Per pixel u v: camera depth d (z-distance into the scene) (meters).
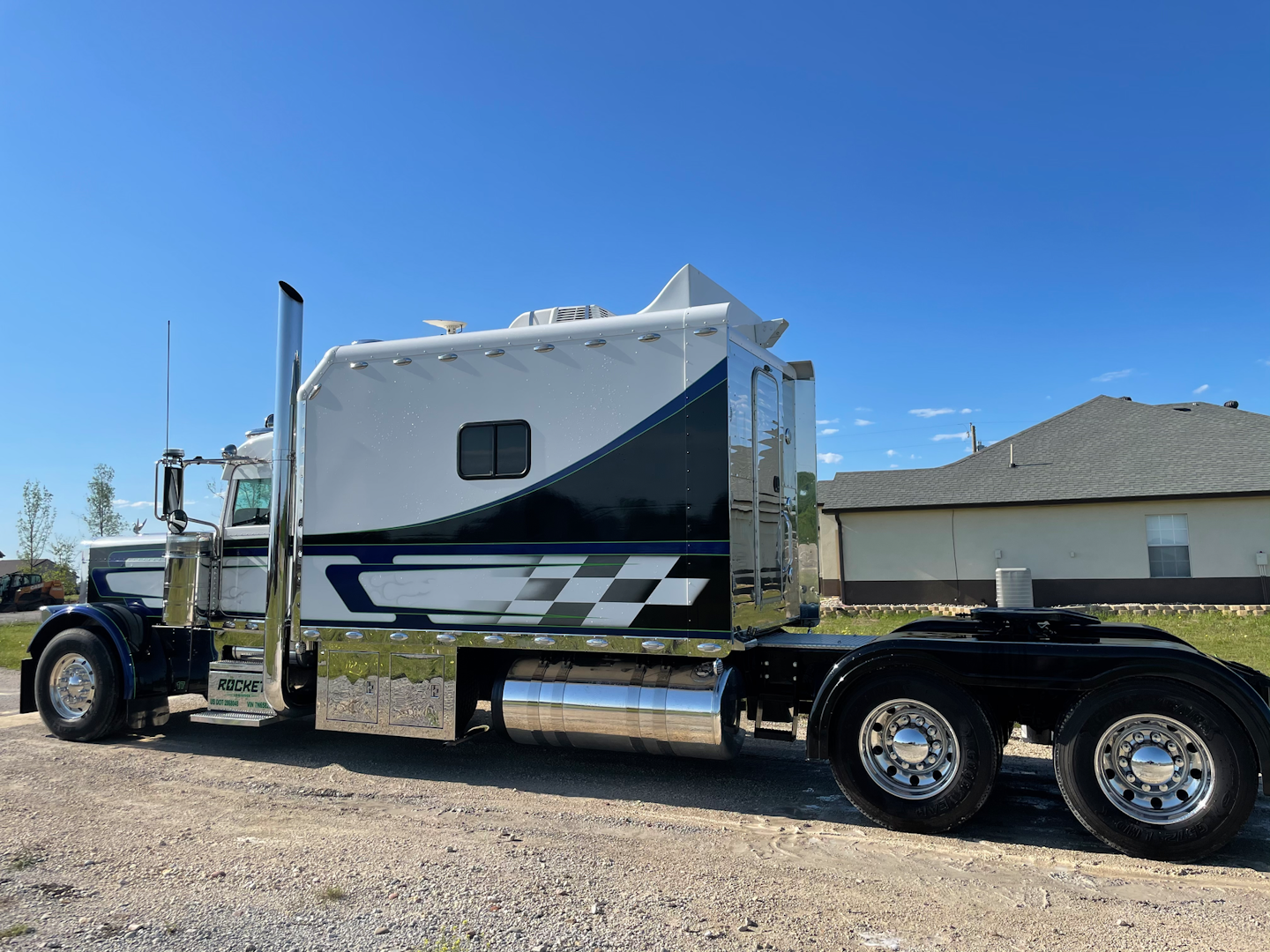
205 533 7.02
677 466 5.48
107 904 3.77
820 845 4.59
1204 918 3.63
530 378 5.88
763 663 5.82
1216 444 20.06
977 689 4.75
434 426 6.11
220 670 6.80
